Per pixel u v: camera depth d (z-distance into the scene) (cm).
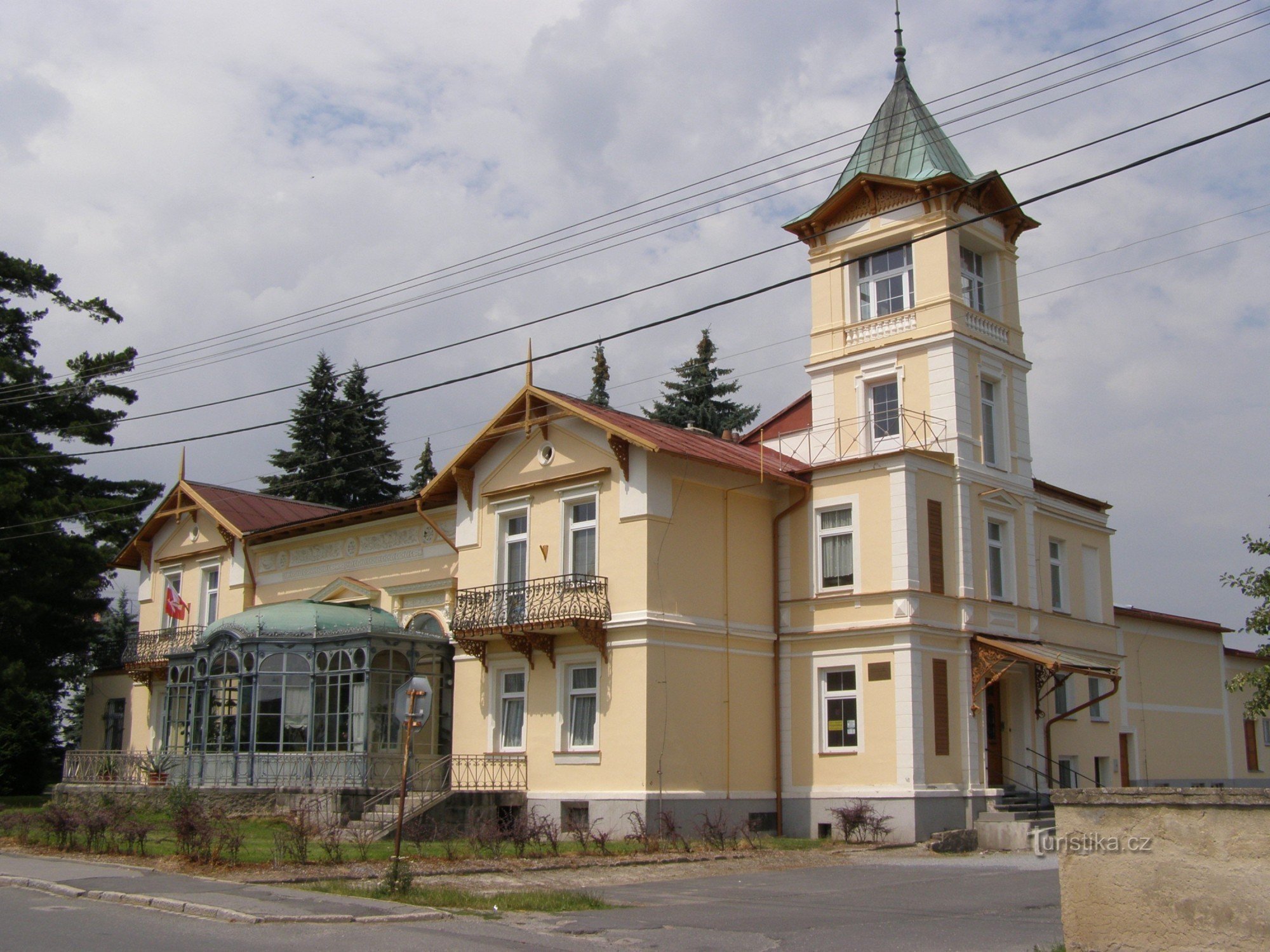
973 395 2952
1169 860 947
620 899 1644
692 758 2598
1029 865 2145
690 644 2642
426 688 1688
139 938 1227
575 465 2770
